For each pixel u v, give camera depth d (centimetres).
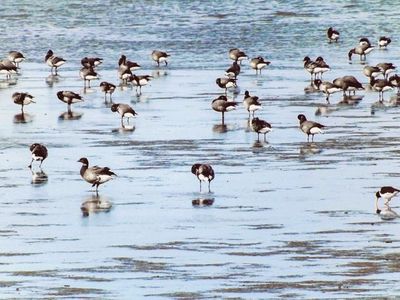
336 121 6619
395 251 4128
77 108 7131
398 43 10344
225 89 7681
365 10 12469
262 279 3828
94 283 3803
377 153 5750
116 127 6488
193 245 4225
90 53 9688
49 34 10744
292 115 6819
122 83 8162
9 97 7556
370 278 3834
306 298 3638
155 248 4191
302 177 5253
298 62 9188
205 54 9544
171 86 7950
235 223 4516
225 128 6419
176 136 6212
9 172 5416
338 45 10156
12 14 12212
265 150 5841
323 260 4031
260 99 7400
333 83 7419
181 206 4775
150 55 9506
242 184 5131
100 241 4288
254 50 9800
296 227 4447
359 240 4266
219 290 3719
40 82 8238
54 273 3912
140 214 4659
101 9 12612
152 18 11862
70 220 4578
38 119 6756
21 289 3750
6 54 9625
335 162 5553
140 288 3747
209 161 5597
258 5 12950
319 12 12306
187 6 12888
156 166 5500
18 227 4484
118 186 5119
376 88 7412
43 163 5597
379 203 4800
